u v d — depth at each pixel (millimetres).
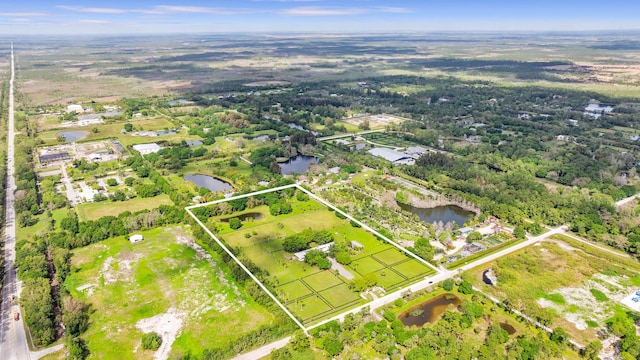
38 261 173500
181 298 157250
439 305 155000
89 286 163750
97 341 136500
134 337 138125
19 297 157375
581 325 145500
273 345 134875
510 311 150875
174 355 130500
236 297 157750
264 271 170375
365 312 146625
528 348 130625
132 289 162250
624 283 169125
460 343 133125
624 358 129375
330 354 128125
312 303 153375
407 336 135750
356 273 171375
